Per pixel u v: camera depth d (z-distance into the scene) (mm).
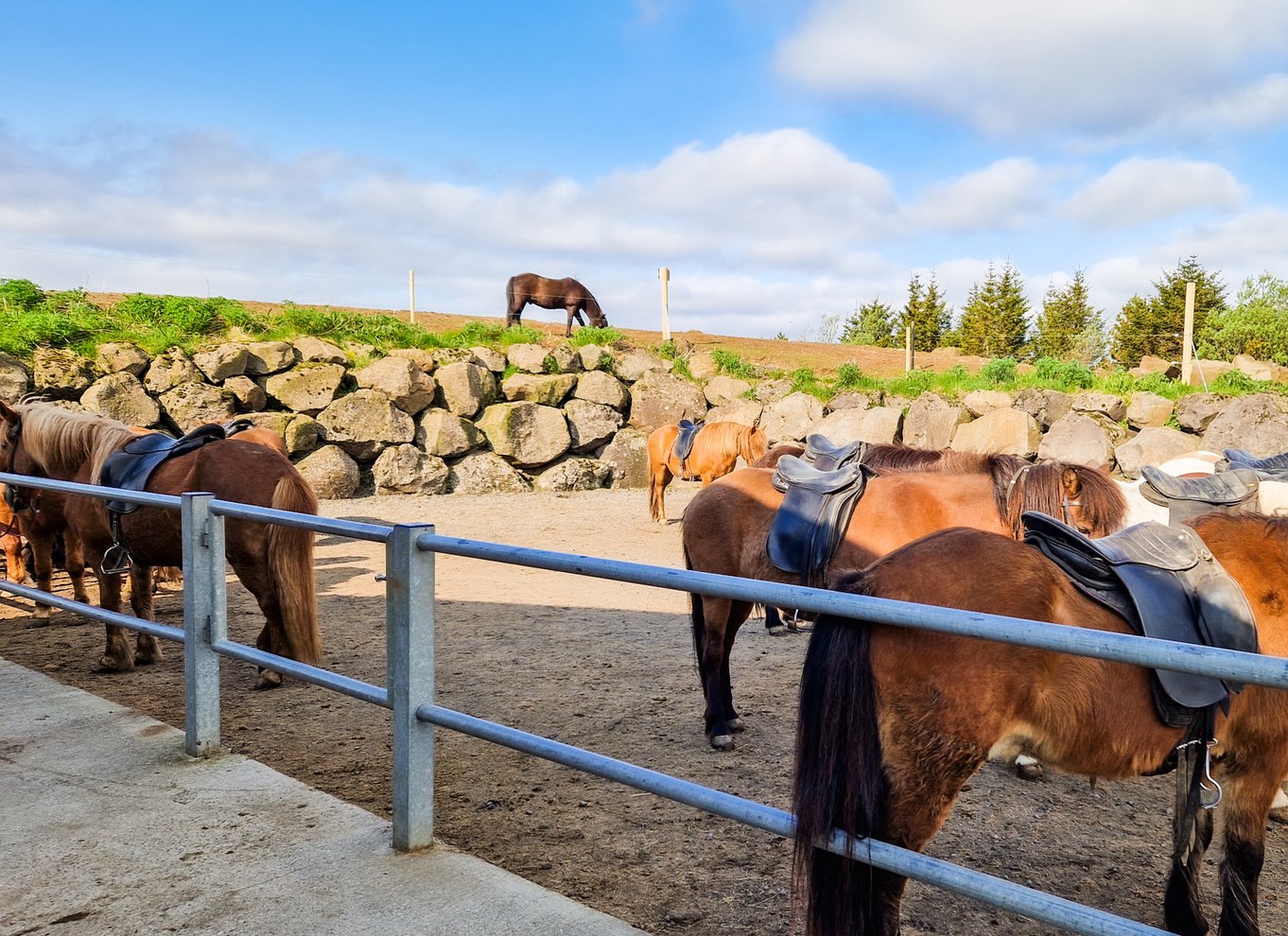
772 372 20484
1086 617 2299
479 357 17672
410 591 2654
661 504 13430
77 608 4340
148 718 3922
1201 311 47750
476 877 2543
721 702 4484
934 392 17469
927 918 2859
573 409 17469
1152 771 2449
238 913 2330
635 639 6633
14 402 13312
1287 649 2568
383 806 3559
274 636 5262
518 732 2471
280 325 17328
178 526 5133
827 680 2080
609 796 3783
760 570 4520
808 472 4500
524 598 8242
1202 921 2664
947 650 2170
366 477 15773
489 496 15820
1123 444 15633
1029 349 57719
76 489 4125
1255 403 15148
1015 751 2330
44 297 16688
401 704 2682
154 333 15516
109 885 2477
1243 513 2840
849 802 1998
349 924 2285
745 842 3336
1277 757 2447
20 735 3701
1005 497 4043
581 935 2238
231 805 3027
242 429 9531
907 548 2422
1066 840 3441
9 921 2285
